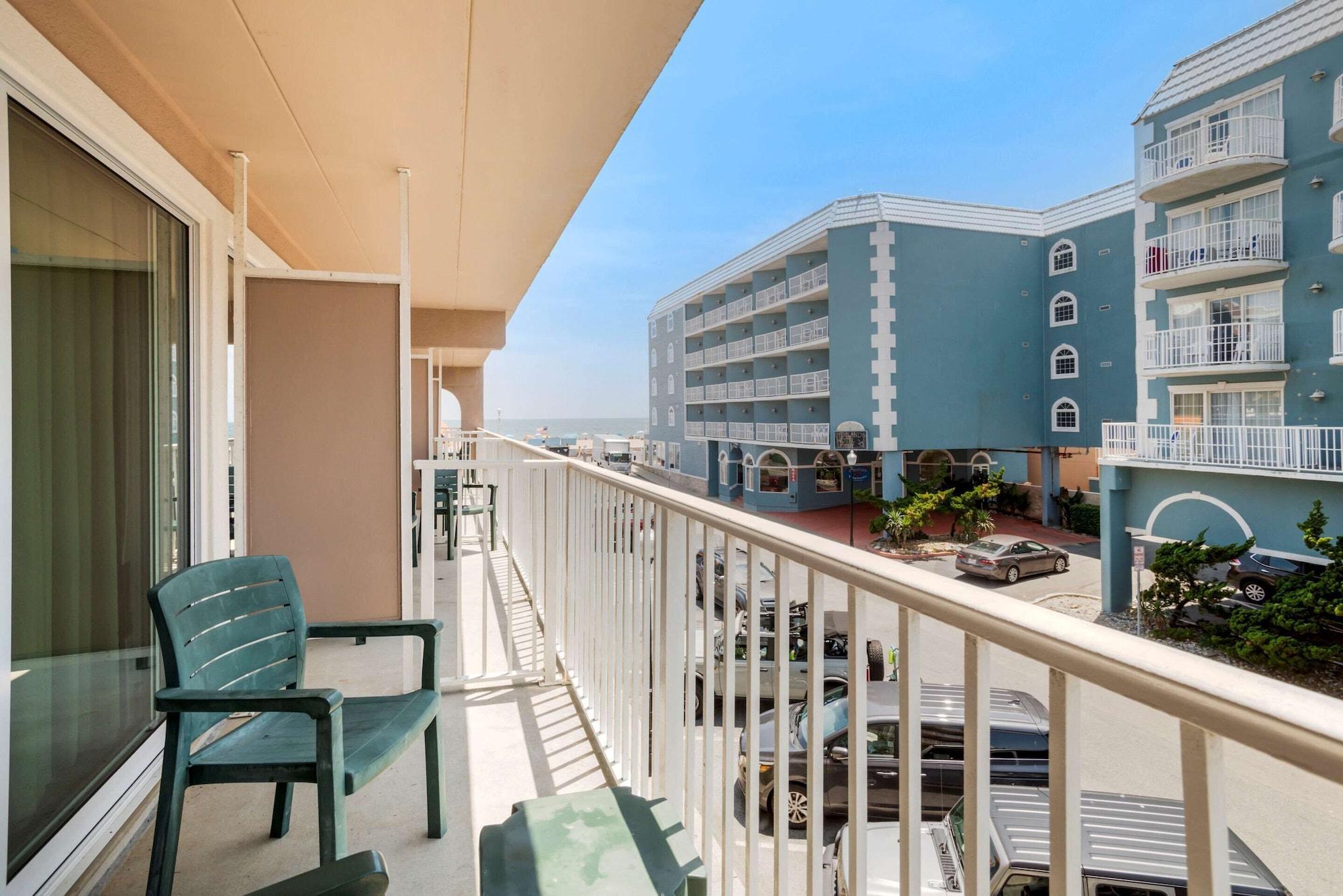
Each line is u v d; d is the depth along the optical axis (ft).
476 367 44.52
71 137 6.15
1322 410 32.96
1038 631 1.86
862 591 2.83
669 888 3.52
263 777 4.67
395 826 6.46
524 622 13.64
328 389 9.57
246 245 10.57
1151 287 40.34
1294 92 33.88
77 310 6.32
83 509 6.34
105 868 5.67
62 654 5.90
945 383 65.72
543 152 10.23
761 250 83.20
